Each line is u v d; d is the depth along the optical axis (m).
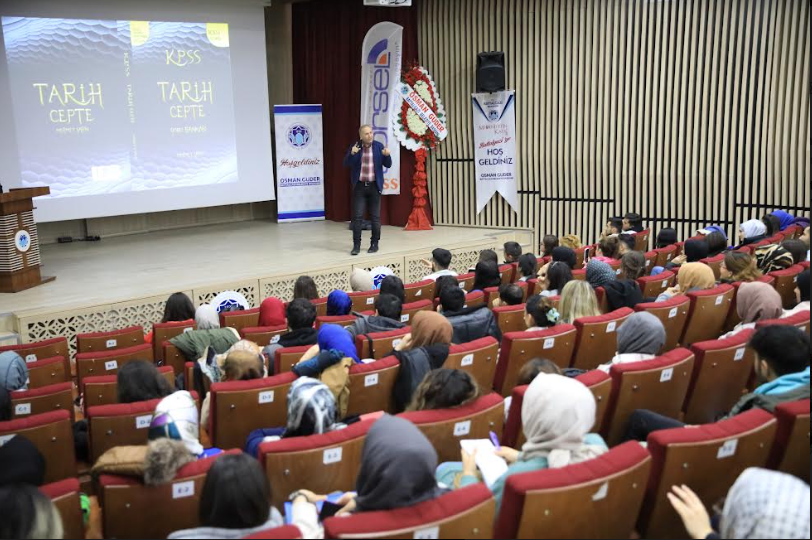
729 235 9.80
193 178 11.09
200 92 11.00
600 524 2.20
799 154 9.09
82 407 4.39
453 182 11.77
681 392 3.36
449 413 2.79
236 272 8.34
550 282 5.34
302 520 2.39
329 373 3.46
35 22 9.62
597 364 4.32
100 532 2.68
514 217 11.43
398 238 10.56
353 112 11.91
